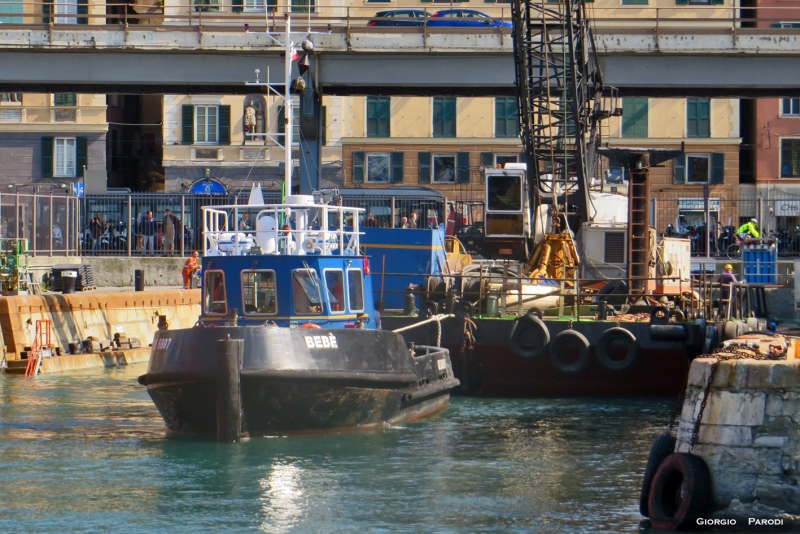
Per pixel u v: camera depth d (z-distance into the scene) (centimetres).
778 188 14225
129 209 9594
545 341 5659
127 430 4572
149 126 15212
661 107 14175
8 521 3209
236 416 4103
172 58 8988
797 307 7088
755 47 8744
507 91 9325
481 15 12062
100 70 9006
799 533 2784
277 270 4450
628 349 5616
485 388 5834
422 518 3244
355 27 8938
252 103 13862
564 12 7969
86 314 7150
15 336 6488
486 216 7456
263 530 3127
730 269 7131
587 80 7456
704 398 2911
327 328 4284
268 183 13812
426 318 5841
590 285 6788
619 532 3088
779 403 2827
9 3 12150
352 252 4862
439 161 14238
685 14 14225
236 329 4103
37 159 13575
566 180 7119
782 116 14212
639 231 6419
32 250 8894
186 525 3172
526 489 3594
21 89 9344
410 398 4644
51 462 3950
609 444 4375
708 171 14175
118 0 13688
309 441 4244
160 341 4312
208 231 4706
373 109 14188
